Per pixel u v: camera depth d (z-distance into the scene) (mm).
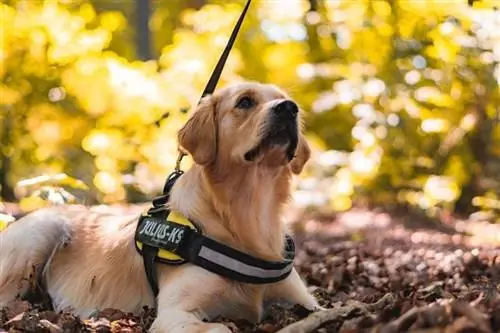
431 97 11859
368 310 4203
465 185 13750
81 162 14406
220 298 4535
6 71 11430
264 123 4680
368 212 14930
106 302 5008
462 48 10938
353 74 13750
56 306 5297
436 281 6066
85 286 5168
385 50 13617
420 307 3686
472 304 3754
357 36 13820
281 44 16969
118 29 17078
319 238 11250
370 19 13422
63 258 5449
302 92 15391
